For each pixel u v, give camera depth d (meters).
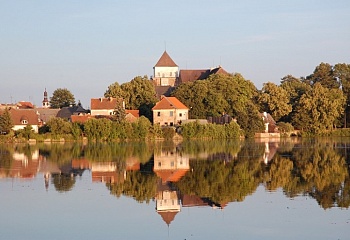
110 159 156.50
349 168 127.31
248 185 102.50
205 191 96.56
